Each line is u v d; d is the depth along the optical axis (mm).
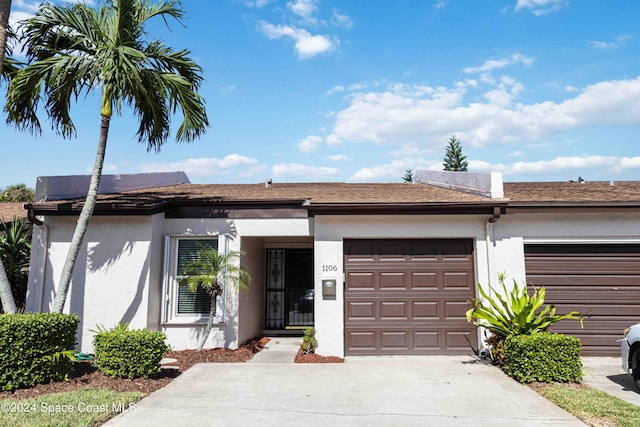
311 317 12555
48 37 7926
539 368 6609
